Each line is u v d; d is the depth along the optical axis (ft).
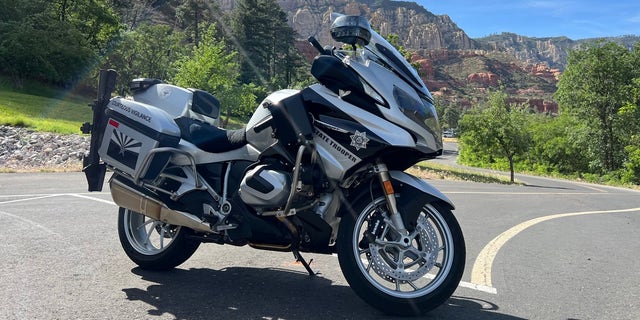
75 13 253.65
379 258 12.52
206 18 363.97
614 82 192.24
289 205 12.55
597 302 14.64
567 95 201.05
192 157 14.07
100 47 255.91
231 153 14.10
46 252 17.31
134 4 413.59
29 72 214.90
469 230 26.94
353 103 12.68
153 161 14.14
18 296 13.01
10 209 25.62
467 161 242.78
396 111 12.45
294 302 13.35
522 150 133.28
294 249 13.20
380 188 12.75
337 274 16.29
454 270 12.37
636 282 17.19
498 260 19.69
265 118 13.39
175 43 267.39
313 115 12.88
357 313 12.64
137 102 15.06
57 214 24.41
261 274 16.01
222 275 15.75
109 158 14.69
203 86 176.14
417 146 12.55
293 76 325.21
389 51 13.10
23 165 60.49
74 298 13.05
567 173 224.94
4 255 16.71
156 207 14.29
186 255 15.84
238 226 13.38
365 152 12.34
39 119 105.40
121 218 16.46
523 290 15.51
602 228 30.96
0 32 217.56
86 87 236.84
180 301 13.14
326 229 12.74
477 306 13.70
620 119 189.57
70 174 48.14
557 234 27.30
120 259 16.88
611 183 164.04
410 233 12.87
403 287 15.35
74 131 85.66
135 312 12.24
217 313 12.36
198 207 13.85
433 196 12.54
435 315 12.73
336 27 13.01
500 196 52.75
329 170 12.57
